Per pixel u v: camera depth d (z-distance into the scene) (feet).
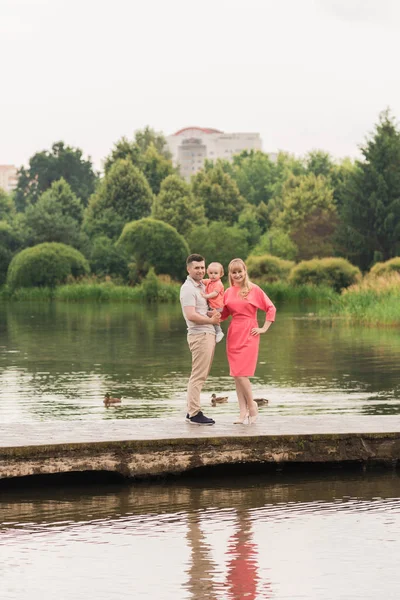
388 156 221.87
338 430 37.88
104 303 184.65
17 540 29.25
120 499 33.88
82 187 401.49
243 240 242.99
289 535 29.55
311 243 232.94
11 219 328.90
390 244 222.28
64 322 122.11
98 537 29.50
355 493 34.45
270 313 39.09
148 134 442.50
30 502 33.58
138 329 107.96
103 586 25.29
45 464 35.09
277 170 444.96
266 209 320.29
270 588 25.08
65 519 31.42
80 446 35.37
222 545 28.63
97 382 61.57
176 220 279.08
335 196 301.22
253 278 199.21
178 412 49.08
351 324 112.98
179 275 218.59
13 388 58.80
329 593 24.68
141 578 25.89
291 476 37.14
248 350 39.22
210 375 65.31
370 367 68.80
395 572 26.21
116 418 47.24
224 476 37.14
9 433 37.37
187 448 36.32
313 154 405.39
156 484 35.99
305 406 51.01
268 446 36.76
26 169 419.95
